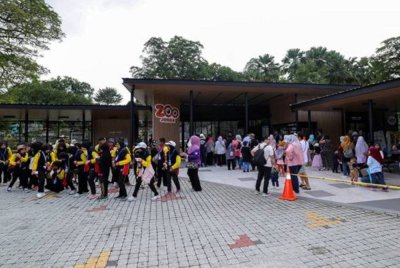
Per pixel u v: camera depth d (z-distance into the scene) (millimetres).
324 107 17000
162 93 18234
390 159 14055
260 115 23500
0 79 20500
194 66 41344
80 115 21844
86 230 5832
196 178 9836
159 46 41812
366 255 4285
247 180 11758
